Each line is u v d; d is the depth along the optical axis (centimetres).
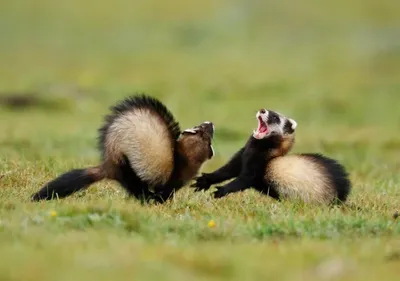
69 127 7719
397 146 7162
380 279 2123
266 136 3522
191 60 14600
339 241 2553
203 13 17725
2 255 2186
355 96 11675
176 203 3238
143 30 16650
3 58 14162
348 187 3472
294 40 16312
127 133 3244
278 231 2698
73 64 13938
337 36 16500
